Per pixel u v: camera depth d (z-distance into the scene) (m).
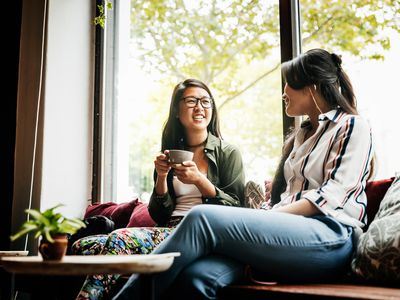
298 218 1.67
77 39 3.40
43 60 3.21
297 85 1.99
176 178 2.37
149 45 3.92
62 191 3.22
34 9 3.25
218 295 1.56
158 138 3.89
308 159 1.89
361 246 1.69
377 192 2.02
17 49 3.20
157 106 3.93
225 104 4.00
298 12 2.79
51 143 3.19
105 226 2.59
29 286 2.49
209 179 2.37
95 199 3.38
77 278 2.35
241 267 1.63
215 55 4.15
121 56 3.63
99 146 3.41
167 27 4.03
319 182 1.86
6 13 3.24
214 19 3.99
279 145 3.63
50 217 1.40
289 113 2.03
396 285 1.57
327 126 1.91
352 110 1.95
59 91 3.26
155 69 3.94
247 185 2.34
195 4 3.96
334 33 2.84
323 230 1.67
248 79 3.92
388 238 1.61
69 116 3.31
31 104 3.17
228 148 2.43
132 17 3.83
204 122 2.44
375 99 2.62
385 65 2.64
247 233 1.58
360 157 1.78
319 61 1.96
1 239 3.03
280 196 2.07
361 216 1.80
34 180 3.12
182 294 1.54
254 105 3.81
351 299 1.31
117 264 1.27
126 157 3.59
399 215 1.68
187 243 1.55
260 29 3.40
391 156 2.52
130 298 1.54
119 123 3.55
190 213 1.58
